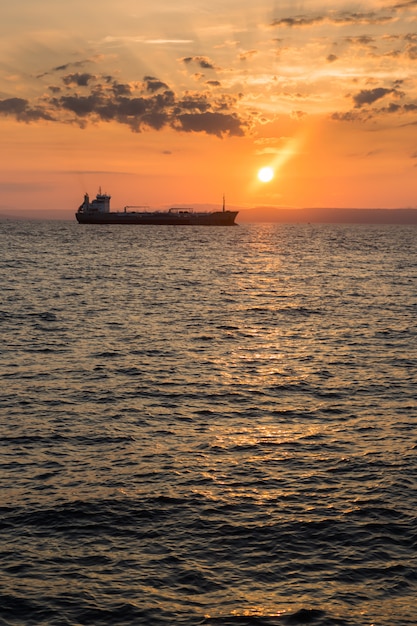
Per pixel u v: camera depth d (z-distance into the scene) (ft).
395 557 62.13
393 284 315.58
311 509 71.61
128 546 63.93
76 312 210.18
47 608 54.44
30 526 67.31
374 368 138.00
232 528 67.41
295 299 255.29
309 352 154.51
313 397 115.85
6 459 84.64
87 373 130.72
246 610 54.49
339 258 531.09
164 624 52.80
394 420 102.53
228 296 262.47
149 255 528.63
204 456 86.89
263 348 159.12
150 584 57.82
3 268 374.22
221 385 123.34
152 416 103.86
